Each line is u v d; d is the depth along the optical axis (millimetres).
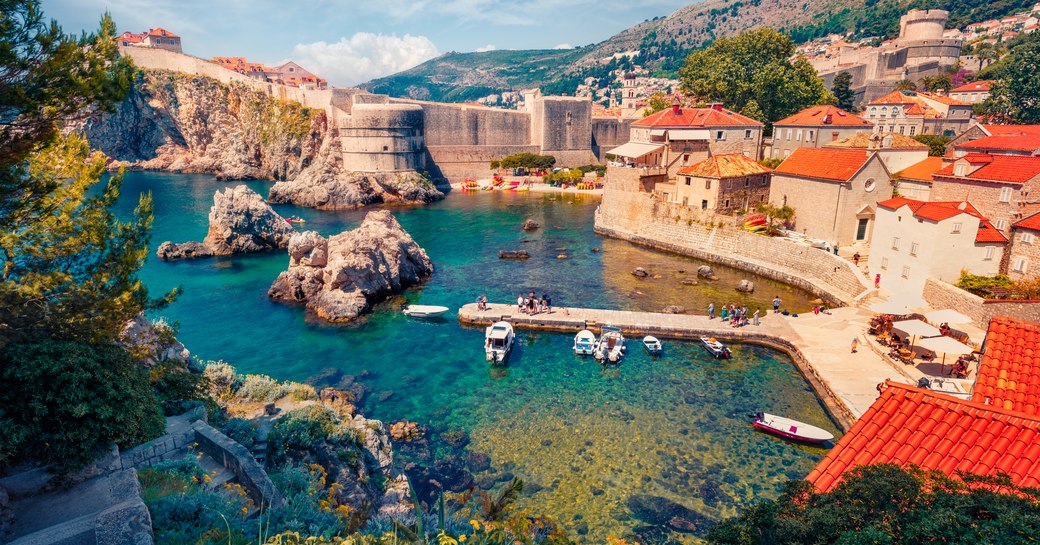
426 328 47250
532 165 148875
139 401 15859
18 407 13273
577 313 48281
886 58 189250
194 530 12438
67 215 17250
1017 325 18812
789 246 60031
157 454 16438
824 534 9547
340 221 104250
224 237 75688
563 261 69688
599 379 37312
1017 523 8273
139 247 18188
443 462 27750
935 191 52156
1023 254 43062
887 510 9680
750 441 29703
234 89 168250
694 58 129250
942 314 36594
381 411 33375
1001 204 45438
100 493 13430
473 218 102188
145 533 11328
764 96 113688
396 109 130000
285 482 16719
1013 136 55500
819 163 64312
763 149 99688
